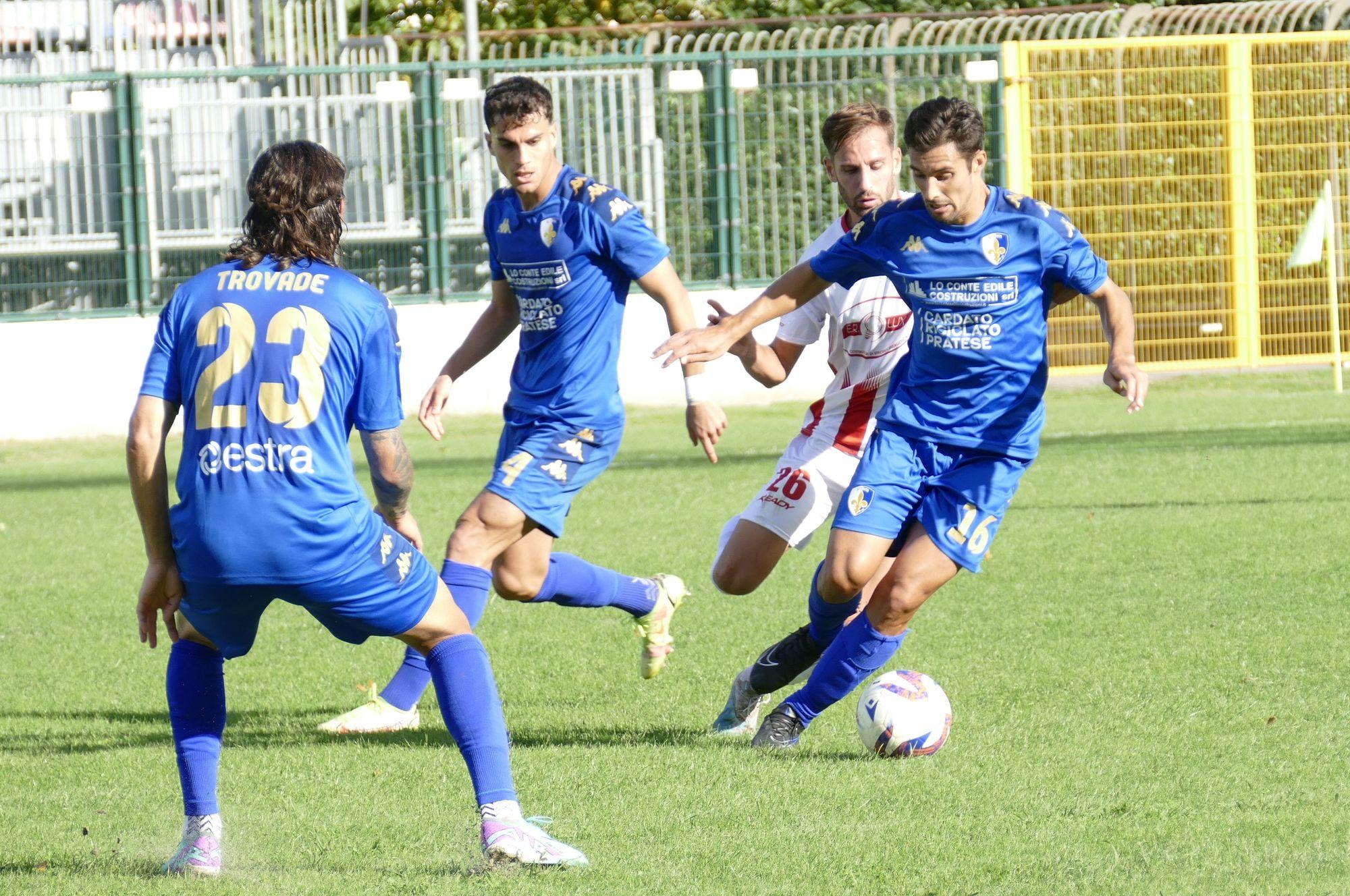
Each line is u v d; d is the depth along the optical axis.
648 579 23.16
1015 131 66.75
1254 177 68.25
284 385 13.51
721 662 24.62
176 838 15.84
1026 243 17.89
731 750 19.14
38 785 18.16
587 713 21.58
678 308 20.97
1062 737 18.78
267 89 70.06
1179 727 19.00
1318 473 41.62
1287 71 68.62
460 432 60.56
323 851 15.05
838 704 21.80
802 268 18.81
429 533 38.28
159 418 13.80
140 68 73.25
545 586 21.97
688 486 45.12
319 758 19.12
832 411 21.53
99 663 25.94
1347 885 13.24
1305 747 17.92
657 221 66.44
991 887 13.48
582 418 21.14
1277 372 69.06
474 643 14.48
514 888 13.50
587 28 70.81
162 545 14.02
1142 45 67.25
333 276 13.91
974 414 18.47
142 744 20.44
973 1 87.25
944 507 18.36
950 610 27.05
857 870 14.05
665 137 66.25
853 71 67.44
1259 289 69.31
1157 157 67.75
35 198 64.12
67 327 62.47
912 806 16.20
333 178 14.24
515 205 21.17
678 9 92.38
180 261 65.75
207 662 14.61
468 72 67.62
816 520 21.41
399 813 16.50
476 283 66.69
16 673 25.19
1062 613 26.34
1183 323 69.00
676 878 13.84
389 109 65.38
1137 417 57.72
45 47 74.31
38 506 46.12
